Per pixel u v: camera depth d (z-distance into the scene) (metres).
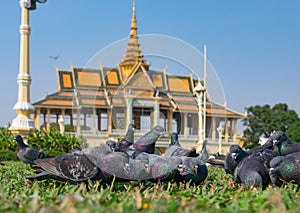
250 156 6.02
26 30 23.66
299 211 3.20
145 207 3.55
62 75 43.78
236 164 6.25
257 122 60.94
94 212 3.12
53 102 42.91
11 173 8.73
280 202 3.83
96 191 5.07
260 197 4.05
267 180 5.83
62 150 17.73
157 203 3.57
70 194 4.05
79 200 3.71
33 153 8.79
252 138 59.84
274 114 61.22
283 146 5.95
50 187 5.80
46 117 44.81
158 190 5.24
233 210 3.63
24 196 4.45
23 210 3.17
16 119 22.81
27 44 23.70
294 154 5.61
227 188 5.73
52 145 17.78
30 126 22.84
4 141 19.75
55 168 5.59
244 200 4.04
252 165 5.80
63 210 3.27
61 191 5.13
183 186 5.90
